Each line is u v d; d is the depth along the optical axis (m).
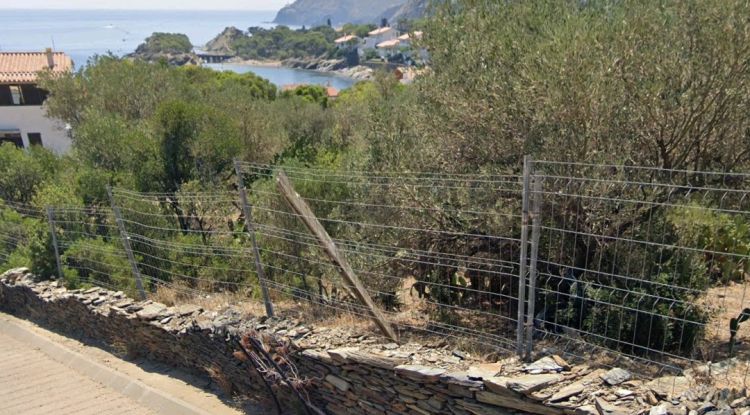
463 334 5.64
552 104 5.20
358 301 6.13
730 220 5.52
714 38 4.93
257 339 5.96
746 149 5.71
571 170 5.26
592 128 5.27
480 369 4.50
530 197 4.50
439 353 5.08
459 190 6.01
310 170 7.41
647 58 5.14
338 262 5.43
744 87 5.03
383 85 18.00
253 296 7.82
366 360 5.10
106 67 20.89
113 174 12.02
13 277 10.25
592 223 5.24
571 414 3.89
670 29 5.19
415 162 6.81
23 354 8.38
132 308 7.79
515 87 5.48
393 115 7.33
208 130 12.00
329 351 5.42
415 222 6.42
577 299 5.17
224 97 17.78
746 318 4.48
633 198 5.11
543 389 4.10
